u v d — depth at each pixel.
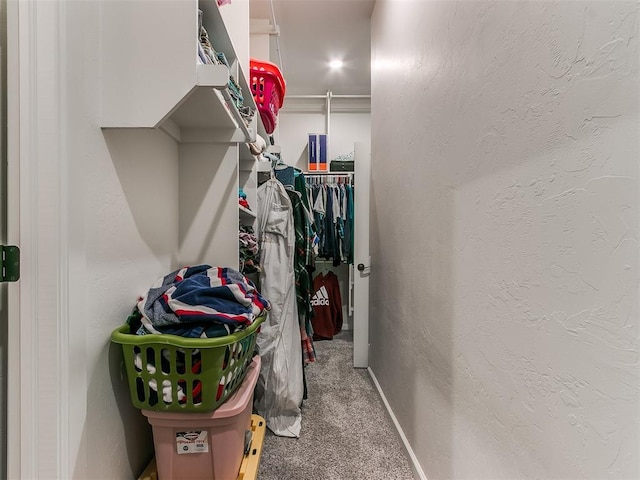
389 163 1.85
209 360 0.80
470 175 0.92
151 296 0.87
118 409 0.83
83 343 0.69
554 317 0.61
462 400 0.97
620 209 0.48
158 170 1.07
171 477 0.89
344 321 3.61
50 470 0.63
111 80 0.77
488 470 0.83
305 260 1.95
